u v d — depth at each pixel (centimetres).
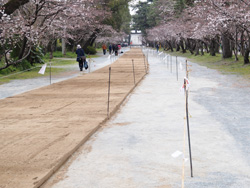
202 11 2953
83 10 2603
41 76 2119
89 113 918
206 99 1180
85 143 662
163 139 690
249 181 471
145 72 2281
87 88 1463
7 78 1967
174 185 457
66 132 714
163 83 1675
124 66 2950
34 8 2683
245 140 677
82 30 5331
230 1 2555
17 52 2547
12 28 1962
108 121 859
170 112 966
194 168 523
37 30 2138
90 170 518
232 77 1894
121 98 1172
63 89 1437
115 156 584
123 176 493
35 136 682
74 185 461
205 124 817
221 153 597
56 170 514
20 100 1155
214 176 490
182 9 5178
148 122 846
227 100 1154
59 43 7156
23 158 545
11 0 1975
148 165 538
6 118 866
